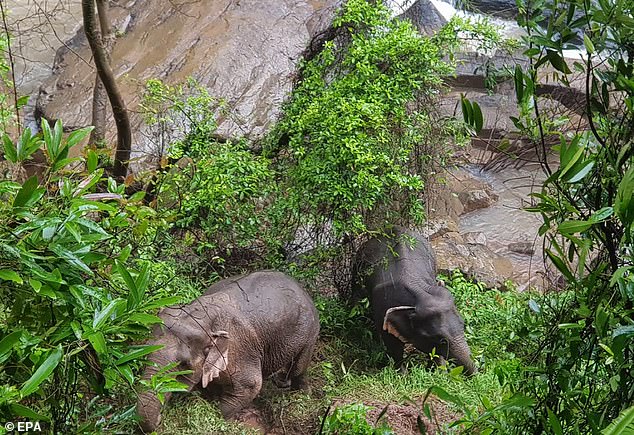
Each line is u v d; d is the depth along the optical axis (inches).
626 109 118.3
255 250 358.6
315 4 613.9
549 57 127.0
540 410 131.6
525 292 411.2
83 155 185.2
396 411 283.9
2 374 128.8
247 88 530.3
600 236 118.0
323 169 336.2
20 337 116.7
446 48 378.0
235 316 293.1
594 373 127.2
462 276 425.7
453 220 524.1
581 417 124.0
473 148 557.9
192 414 273.6
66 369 133.4
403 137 356.8
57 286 123.5
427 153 377.4
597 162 121.8
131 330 130.0
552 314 153.3
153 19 602.9
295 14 598.2
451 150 393.4
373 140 336.5
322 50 412.2
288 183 358.6
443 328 348.2
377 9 383.9
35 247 123.3
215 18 593.6
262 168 348.8
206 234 340.8
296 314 313.6
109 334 138.5
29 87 580.4
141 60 564.1
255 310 300.5
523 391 139.9
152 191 331.0
